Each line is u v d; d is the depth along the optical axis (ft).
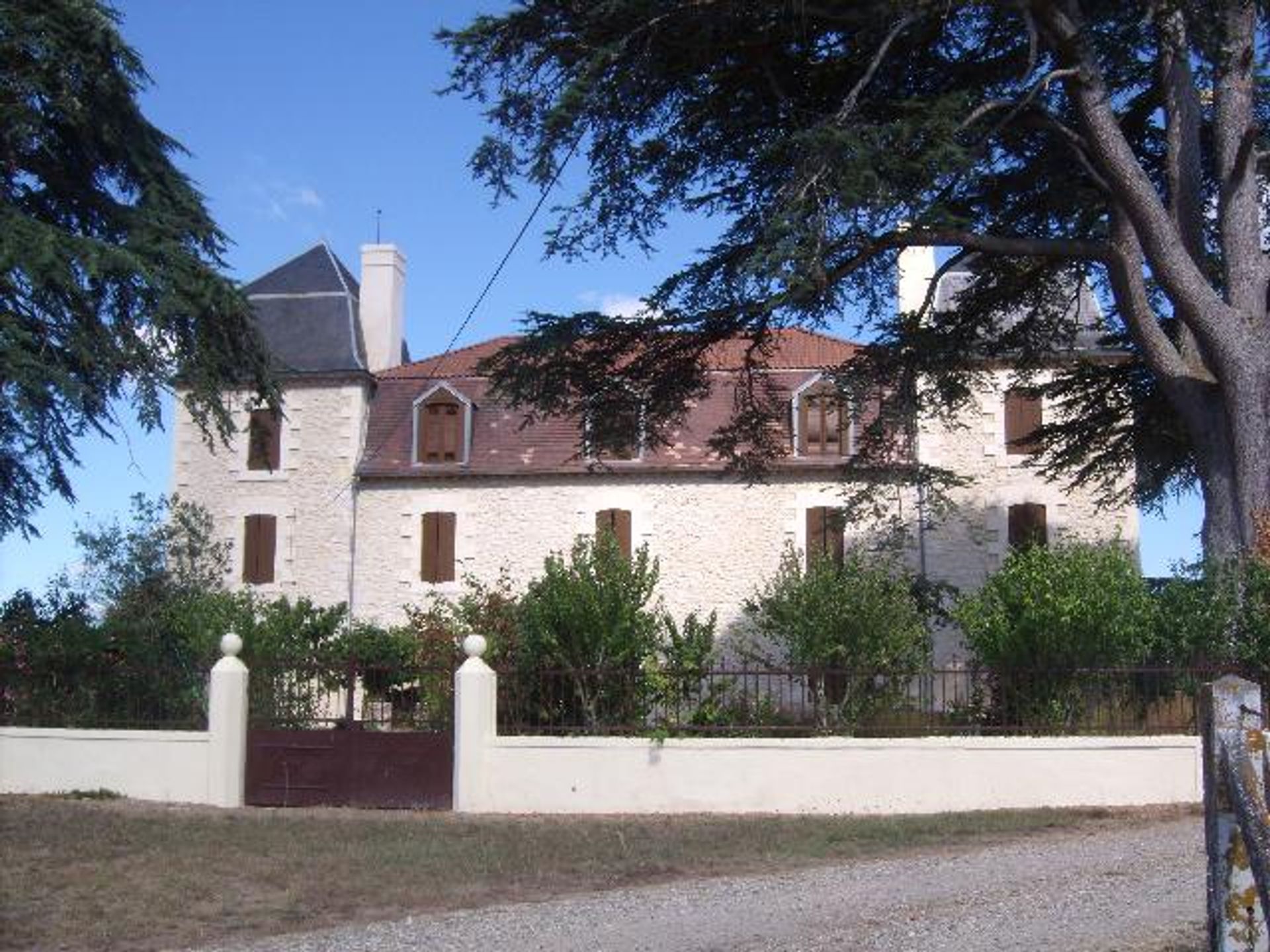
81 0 59.72
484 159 49.01
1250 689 18.63
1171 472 75.87
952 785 46.50
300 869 35.53
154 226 63.00
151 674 53.11
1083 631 47.65
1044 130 56.03
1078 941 24.73
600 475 106.11
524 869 35.45
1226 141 56.54
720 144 54.85
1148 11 49.14
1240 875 18.61
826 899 30.48
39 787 52.21
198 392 65.72
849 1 48.83
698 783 47.11
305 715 50.90
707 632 51.24
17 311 58.75
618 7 47.06
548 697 48.98
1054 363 69.00
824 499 104.01
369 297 119.14
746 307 54.08
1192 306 53.36
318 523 109.09
